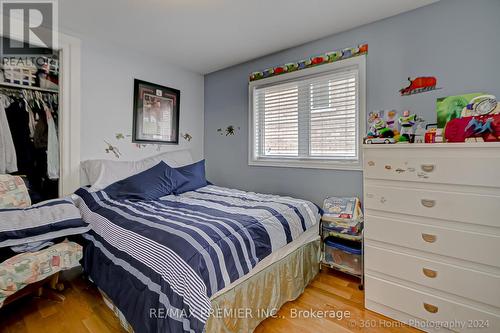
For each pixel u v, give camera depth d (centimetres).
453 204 137
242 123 308
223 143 329
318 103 249
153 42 251
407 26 196
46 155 238
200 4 186
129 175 247
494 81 164
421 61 191
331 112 241
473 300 133
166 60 297
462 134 137
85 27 221
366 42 216
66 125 229
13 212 160
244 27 221
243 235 145
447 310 141
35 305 171
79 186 236
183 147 327
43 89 230
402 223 154
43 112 233
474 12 171
